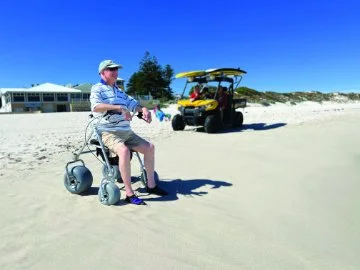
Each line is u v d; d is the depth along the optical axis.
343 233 3.66
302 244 3.37
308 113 21.75
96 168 6.34
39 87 55.41
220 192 4.91
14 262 2.99
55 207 4.25
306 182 5.51
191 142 9.73
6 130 13.43
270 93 53.50
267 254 3.15
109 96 4.47
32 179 5.55
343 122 15.33
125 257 3.06
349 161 7.11
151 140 10.20
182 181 5.47
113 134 4.43
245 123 15.70
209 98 12.76
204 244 3.31
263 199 4.64
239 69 12.94
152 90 72.12
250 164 6.73
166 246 3.26
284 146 8.91
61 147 8.80
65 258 3.05
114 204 4.30
